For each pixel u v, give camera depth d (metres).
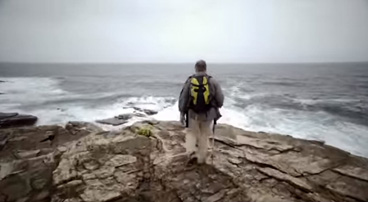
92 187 3.96
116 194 3.82
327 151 5.23
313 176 4.16
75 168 4.51
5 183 4.82
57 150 5.97
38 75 58.84
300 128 13.59
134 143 5.38
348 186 3.83
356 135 12.26
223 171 4.23
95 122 15.03
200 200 3.63
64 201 3.77
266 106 19.56
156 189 4.02
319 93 27.02
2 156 7.41
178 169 4.35
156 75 66.62
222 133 6.39
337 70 83.50
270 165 4.44
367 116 15.88
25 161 5.68
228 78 50.84
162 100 22.86
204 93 3.96
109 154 4.98
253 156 4.83
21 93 27.12
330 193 3.70
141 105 20.33
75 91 29.75
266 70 92.38
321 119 15.34
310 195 3.64
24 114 16.83
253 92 27.95
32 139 8.95
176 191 3.86
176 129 6.66
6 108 19.12
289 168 4.40
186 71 93.62
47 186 4.69
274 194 3.67
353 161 4.75
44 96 25.30
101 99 23.64
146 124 6.78
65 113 17.73
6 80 43.00
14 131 9.73
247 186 3.85
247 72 77.62
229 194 3.71
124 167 4.54
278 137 6.21
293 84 37.38
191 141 4.32
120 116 16.28
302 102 21.20
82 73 73.19
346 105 19.59
